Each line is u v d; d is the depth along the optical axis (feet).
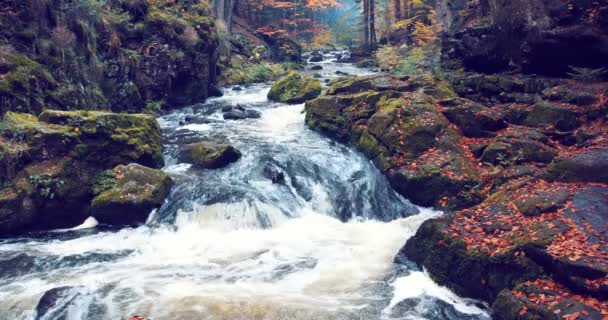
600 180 24.23
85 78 41.29
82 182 28.73
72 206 27.94
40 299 18.80
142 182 29.07
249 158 36.35
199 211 28.27
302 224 29.68
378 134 36.58
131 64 50.14
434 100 39.81
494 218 22.74
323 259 24.45
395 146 34.68
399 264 23.73
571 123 32.99
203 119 49.88
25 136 27.68
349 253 25.27
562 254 17.87
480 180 30.07
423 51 72.28
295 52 119.96
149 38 53.88
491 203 24.79
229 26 106.93
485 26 47.93
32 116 31.42
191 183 31.17
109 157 30.86
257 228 28.12
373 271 23.07
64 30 38.50
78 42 41.22
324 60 133.28
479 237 21.39
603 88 34.73
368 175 34.63
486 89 41.96
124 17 51.52
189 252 25.00
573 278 17.01
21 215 26.04
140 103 51.08
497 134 34.76
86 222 28.45
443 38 61.36
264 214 28.78
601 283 16.28
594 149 27.81
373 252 25.43
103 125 30.83
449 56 56.13
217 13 97.09
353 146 39.88
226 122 49.67
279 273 22.70
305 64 118.42
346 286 21.45
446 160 32.07
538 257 18.48
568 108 33.81
